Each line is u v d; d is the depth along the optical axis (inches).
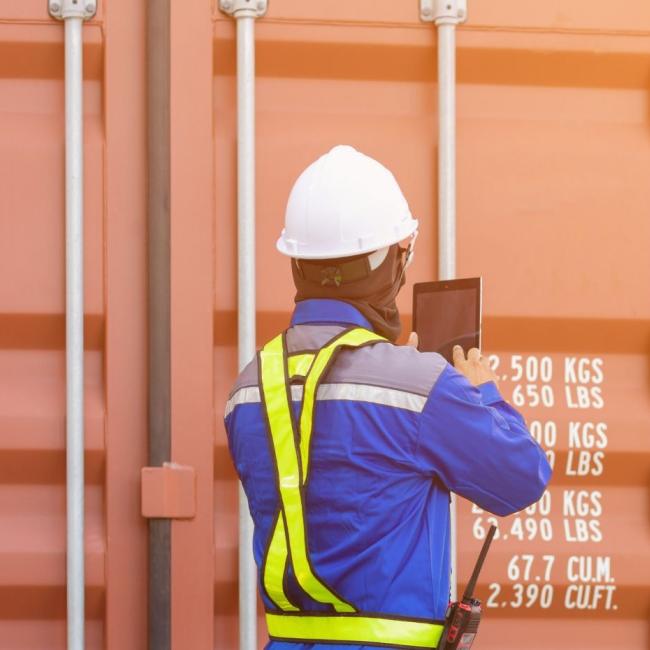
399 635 121.9
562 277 185.8
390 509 123.0
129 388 177.9
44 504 179.0
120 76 179.8
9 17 180.2
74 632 173.6
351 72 184.9
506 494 126.3
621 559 182.4
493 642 181.9
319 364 126.0
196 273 178.5
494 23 185.3
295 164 182.4
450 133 181.8
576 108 187.8
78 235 176.2
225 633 178.4
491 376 133.9
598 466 184.7
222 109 182.2
